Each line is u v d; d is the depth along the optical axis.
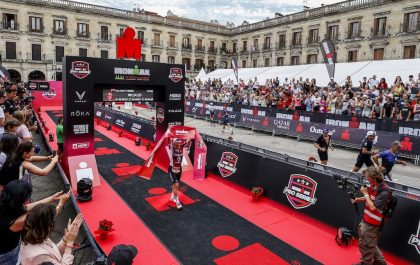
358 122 14.30
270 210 7.26
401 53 29.91
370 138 9.00
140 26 47.09
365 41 32.84
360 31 33.38
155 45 48.56
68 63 7.96
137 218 6.59
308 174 6.82
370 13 32.22
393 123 13.10
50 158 6.21
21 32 39.28
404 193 5.35
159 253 5.30
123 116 16.27
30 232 2.83
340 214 6.07
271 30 44.84
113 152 12.28
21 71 39.84
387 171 8.15
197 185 8.75
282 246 5.71
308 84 20.83
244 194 8.19
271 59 44.94
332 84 19.88
